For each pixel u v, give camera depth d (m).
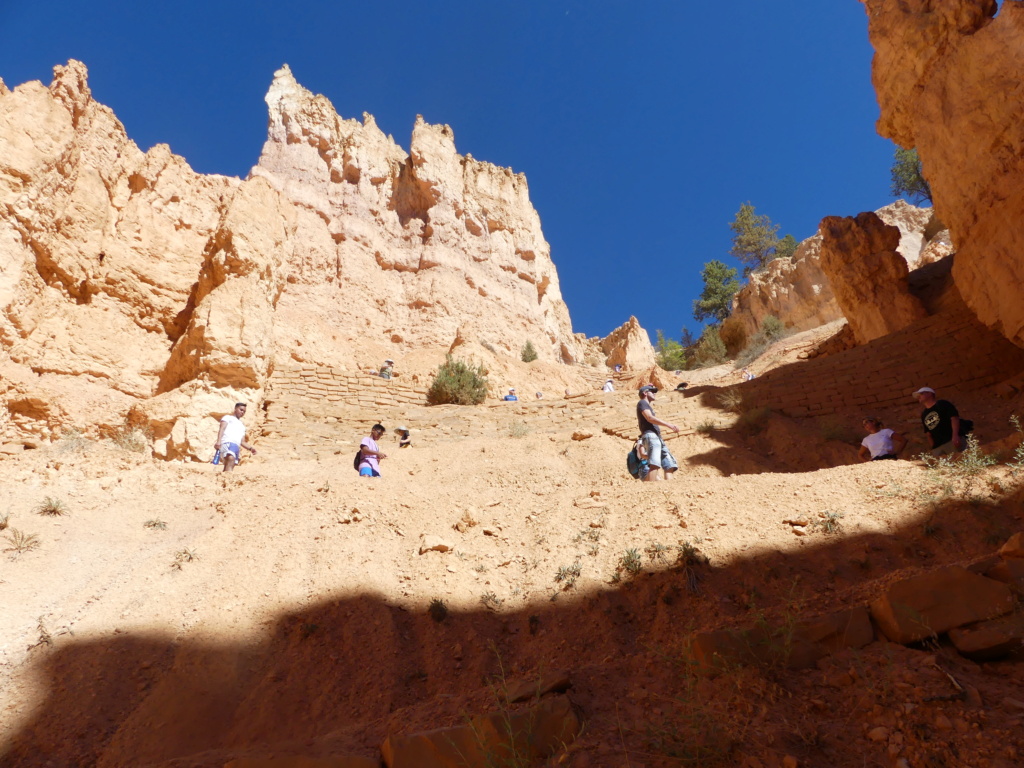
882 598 2.79
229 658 3.65
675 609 3.93
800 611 3.29
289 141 34.97
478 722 2.33
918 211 35.91
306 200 32.69
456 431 13.94
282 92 36.38
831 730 2.17
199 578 4.54
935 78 13.01
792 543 4.45
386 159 38.38
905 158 36.59
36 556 4.72
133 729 3.06
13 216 14.85
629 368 40.88
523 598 4.40
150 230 19.47
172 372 15.58
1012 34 11.10
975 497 4.59
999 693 2.19
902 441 6.89
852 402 12.71
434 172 37.88
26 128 15.52
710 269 47.44
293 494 5.95
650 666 2.88
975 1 12.20
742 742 2.13
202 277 18.19
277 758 2.39
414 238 36.03
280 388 14.97
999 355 12.32
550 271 46.41
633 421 12.77
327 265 31.25
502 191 42.88
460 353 22.53
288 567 4.66
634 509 5.41
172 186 21.19
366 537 5.22
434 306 32.97
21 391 13.43
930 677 2.31
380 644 3.78
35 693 3.29
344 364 24.27
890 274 17.56
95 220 17.56
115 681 3.43
